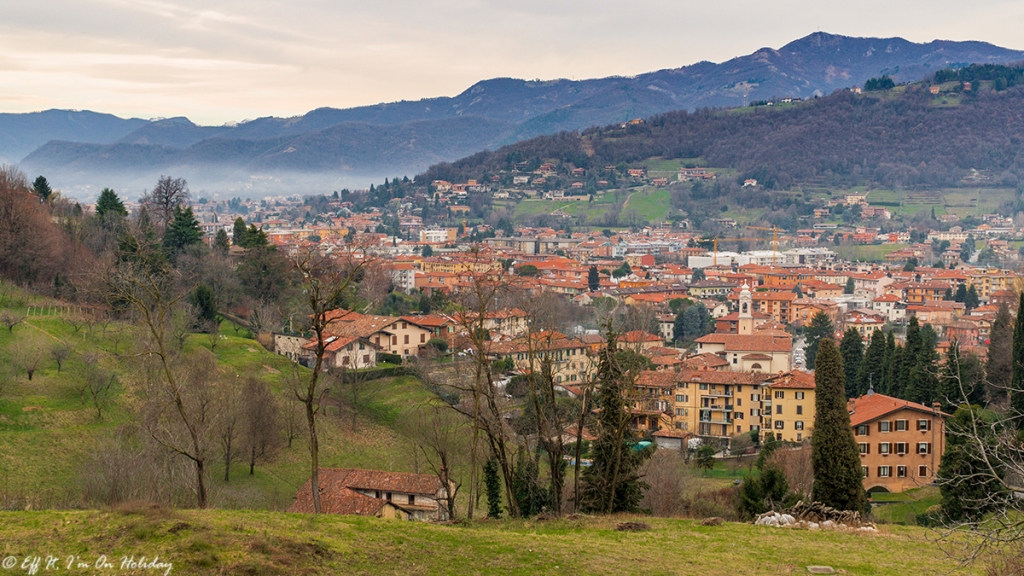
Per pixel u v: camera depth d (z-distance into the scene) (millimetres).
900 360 134875
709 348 171000
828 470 72562
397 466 97312
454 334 146625
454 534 44781
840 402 73000
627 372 71938
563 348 141250
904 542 50844
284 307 161000
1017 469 33781
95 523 39625
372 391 120938
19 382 95000
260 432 90688
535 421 89562
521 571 40125
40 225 146500
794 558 46062
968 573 43438
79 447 84312
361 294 187500
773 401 129125
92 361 96812
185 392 84438
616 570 41594
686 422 136750
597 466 68375
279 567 36656
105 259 130500
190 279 156375
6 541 37344
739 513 68625
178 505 65062
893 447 104688
